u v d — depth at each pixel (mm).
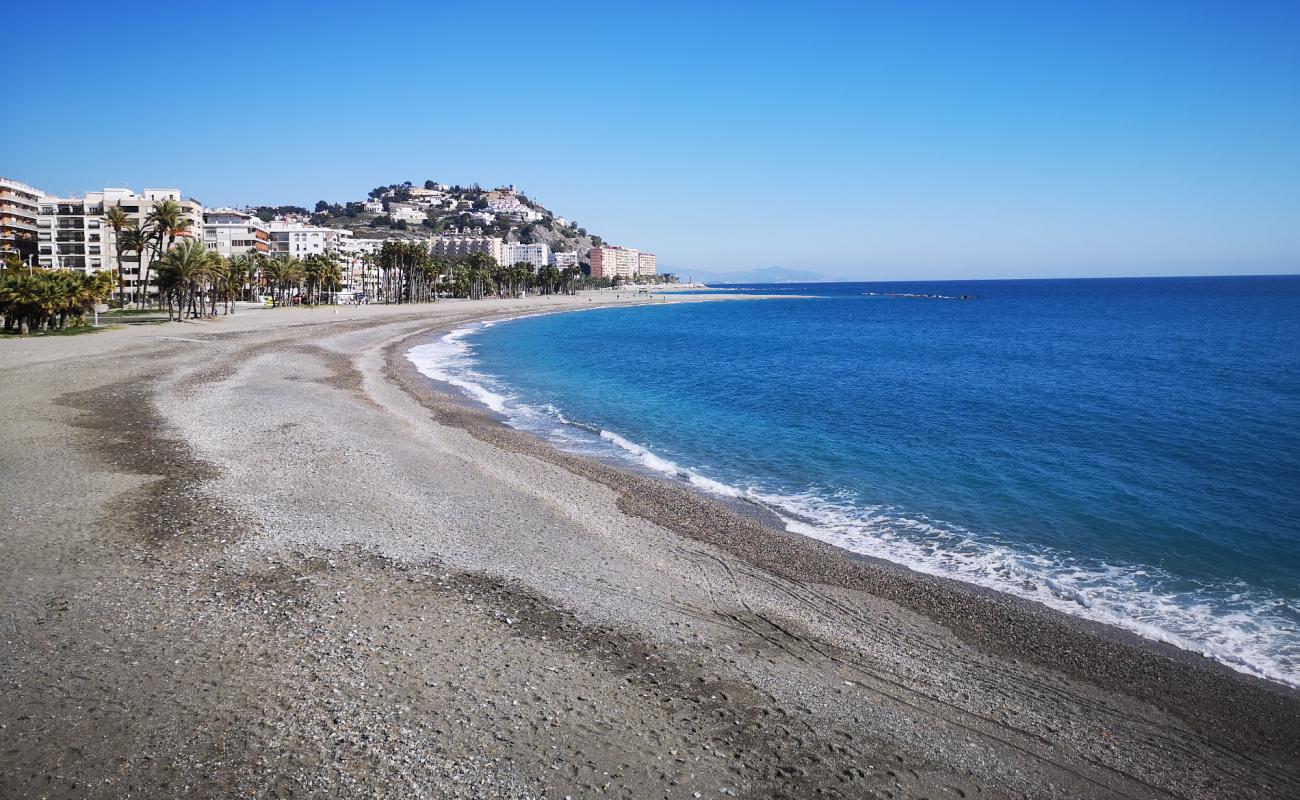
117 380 36469
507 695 10109
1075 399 38156
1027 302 183375
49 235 111875
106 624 11477
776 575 15469
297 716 9281
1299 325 91250
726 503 20641
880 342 77188
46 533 15273
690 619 13070
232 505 17453
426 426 29141
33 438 23625
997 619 13680
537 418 33000
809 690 10883
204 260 78250
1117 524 18859
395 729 9125
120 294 105875
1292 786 9289
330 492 19047
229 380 37781
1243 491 21438
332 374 42750
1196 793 9070
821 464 25078
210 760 8375
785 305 188250
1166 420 32031
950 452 26656
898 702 10750
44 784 7863
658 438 29172
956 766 9266
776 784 8633
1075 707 10867
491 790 8156
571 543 16594
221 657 10633
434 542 15953
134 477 19562
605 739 9266
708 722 9828
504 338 80000
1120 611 14102
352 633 11562
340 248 192000
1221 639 13023
